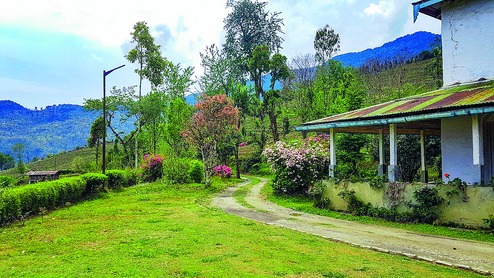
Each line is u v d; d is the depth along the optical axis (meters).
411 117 11.08
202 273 5.78
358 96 24.98
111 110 37.22
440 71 33.06
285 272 5.85
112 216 12.34
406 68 53.28
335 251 7.51
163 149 34.81
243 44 49.28
